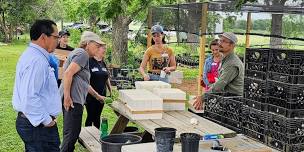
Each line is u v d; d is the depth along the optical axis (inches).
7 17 1459.2
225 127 185.6
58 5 1435.8
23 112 159.2
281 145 159.5
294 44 313.7
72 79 202.4
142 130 259.9
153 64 297.6
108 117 344.8
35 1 1476.4
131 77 430.9
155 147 146.9
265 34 287.3
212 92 208.4
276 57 160.7
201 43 339.3
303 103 156.1
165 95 214.2
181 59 703.1
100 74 255.8
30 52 159.5
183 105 217.8
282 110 158.6
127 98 206.2
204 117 209.6
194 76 601.6
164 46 302.4
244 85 178.2
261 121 168.6
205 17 336.5
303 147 158.6
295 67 152.6
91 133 246.1
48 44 161.8
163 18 394.6
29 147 166.4
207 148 144.2
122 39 590.2
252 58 172.6
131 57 613.9
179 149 145.3
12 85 529.0
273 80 162.7
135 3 496.4
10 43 1432.1
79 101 204.8
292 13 242.5
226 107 191.9
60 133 293.3
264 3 260.5
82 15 571.5
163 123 190.4
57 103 167.9
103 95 261.6
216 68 280.5
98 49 218.4
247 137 169.2
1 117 347.6
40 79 158.2
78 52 202.8
